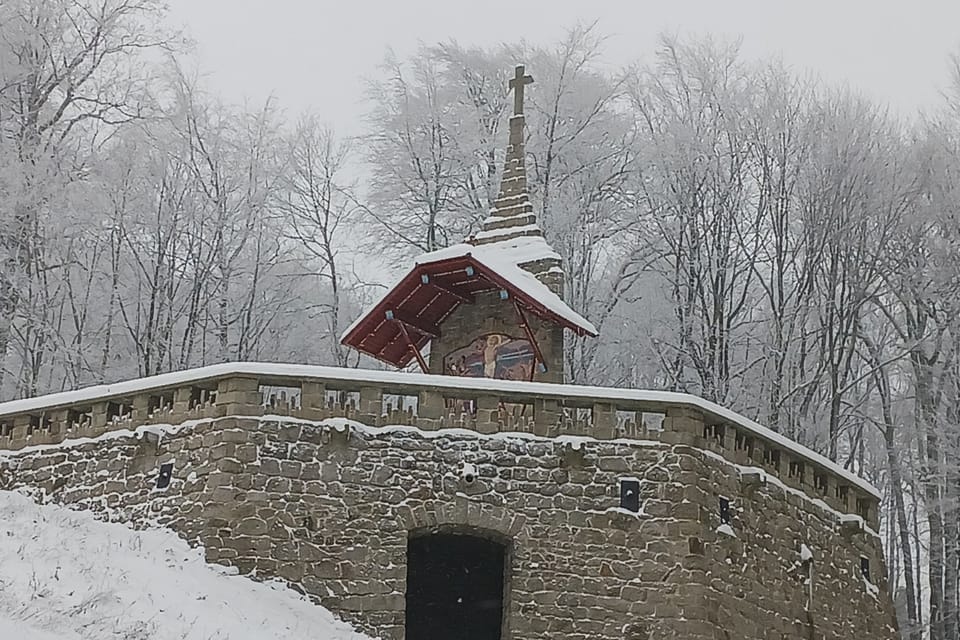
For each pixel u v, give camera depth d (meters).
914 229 36.72
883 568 27.19
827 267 37.03
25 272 32.94
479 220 39.00
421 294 27.48
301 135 40.59
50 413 23.30
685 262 37.75
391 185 39.94
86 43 34.97
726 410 23.12
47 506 21.66
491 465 21.81
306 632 19.47
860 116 37.69
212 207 38.56
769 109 38.06
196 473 21.19
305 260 41.12
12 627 15.11
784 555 23.83
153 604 17.52
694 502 21.86
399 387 21.95
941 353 37.31
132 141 36.59
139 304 37.16
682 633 21.19
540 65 40.19
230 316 39.53
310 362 41.41
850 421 40.06
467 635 24.47
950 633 35.12
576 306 37.81
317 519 20.98
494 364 27.50
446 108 40.31
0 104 33.56
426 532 21.48
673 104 39.03
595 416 22.27
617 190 39.34
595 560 21.53
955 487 35.03
